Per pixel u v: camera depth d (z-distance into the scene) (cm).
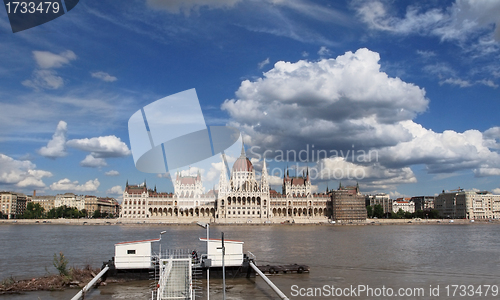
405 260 9994
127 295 6166
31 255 10794
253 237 17388
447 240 16275
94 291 6394
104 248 12519
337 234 19975
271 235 18838
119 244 7012
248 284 7025
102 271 6831
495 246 13775
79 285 6688
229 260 7350
